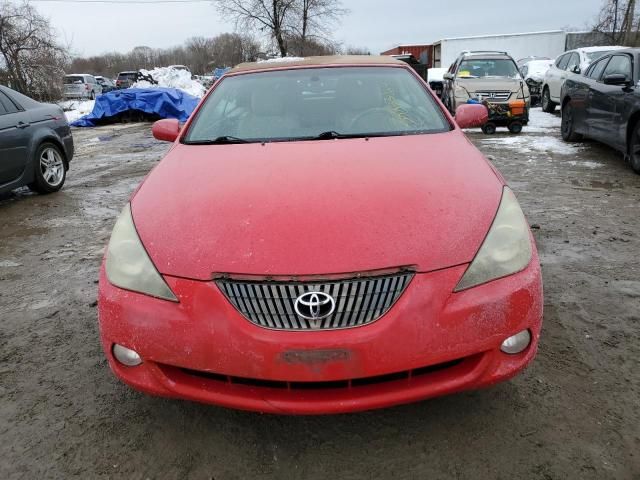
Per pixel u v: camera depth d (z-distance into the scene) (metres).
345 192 2.03
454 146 2.54
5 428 2.15
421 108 3.02
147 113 16.64
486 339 1.75
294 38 30.97
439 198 1.98
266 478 1.83
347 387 1.75
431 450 1.92
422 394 1.77
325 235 1.79
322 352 1.66
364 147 2.54
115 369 1.93
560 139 8.96
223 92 3.24
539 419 2.04
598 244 3.90
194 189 2.18
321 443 1.98
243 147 2.66
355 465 1.87
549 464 1.83
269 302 1.70
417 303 1.69
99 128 15.58
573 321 2.77
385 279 1.71
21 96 6.14
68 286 3.61
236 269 1.73
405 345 1.68
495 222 1.91
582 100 7.69
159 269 1.82
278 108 3.04
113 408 2.24
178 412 2.19
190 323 1.74
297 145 2.63
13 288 3.62
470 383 1.81
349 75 3.27
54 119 6.51
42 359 2.67
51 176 6.46
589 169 6.52
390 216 1.87
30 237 4.78
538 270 1.91
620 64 6.79
